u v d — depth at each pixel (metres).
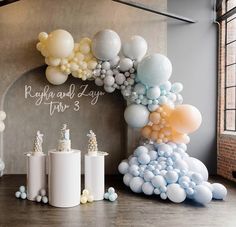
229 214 3.34
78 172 3.63
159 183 3.76
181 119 4.16
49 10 5.24
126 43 4.68
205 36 5.62
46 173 4.23
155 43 5.35
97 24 5.29
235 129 5.30
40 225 2.99
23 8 5.23
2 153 5.44
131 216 3.26
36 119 5.53
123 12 5.32
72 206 3.55
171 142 4.55
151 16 5.35
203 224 3.05
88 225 3.00
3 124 5.06
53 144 5.54
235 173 4.86
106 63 4.64
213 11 5.63
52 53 4.46
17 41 5.22
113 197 3.79
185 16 5.60
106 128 5.60
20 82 5.48
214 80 5.66
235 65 5.40
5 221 3.08
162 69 4.23
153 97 4.43
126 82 4.61
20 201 3.77
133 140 5.34
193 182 3.67
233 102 5.39
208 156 5.68
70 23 5.26
